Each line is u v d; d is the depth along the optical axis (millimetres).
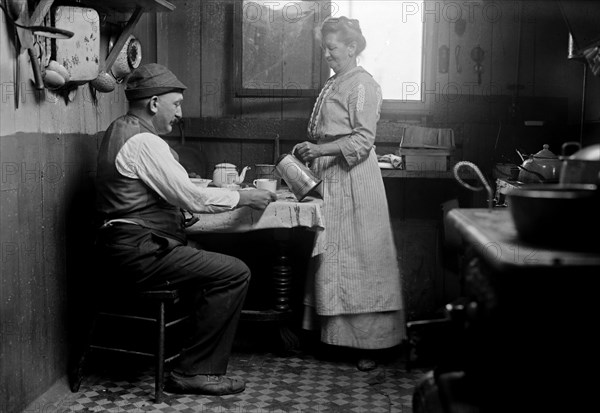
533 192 1546
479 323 1700
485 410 1657
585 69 3850
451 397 1747
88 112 3629
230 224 3434
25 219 2895
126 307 3389
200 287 3227
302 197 3482
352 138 3557
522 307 1479
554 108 4508
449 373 1915
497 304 1559
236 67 4496
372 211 3643
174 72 4582
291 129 4520
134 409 3084
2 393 2705
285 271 3854
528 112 4508
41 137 3045
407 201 4613
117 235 3102
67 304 3398
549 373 1499
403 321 3766
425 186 4594
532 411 1518
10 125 2725
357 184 3631
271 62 4496
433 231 4605
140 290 3145
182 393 3281
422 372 3650
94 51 3367
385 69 4531
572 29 2973
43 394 3129
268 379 3529
